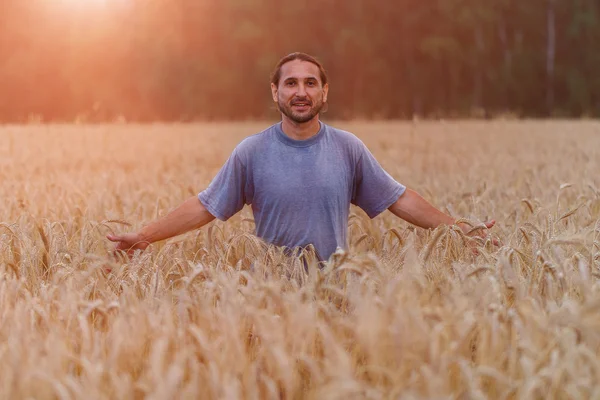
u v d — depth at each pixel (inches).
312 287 106.8
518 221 178.9
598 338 85.7
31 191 247.6
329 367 80.6
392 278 110.3
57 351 82.9
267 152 149.5
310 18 2209.6
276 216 149.5
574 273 111.4
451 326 89.0
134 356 89.6
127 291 106.6
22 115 2220.7
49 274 135.4
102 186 273.7
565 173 320.2
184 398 78.7
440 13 2165.4
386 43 2217.0
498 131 855.7
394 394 78.2
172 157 487.5
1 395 79.4
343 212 151.7
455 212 207.5
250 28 2138.3
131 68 2208.4
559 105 2215.8
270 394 81.7
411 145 632.4
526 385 76.4
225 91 2149.4
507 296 110.4
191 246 160.1
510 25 2225.6
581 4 2176.4
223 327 90.2
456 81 2191.2
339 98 2203.5
